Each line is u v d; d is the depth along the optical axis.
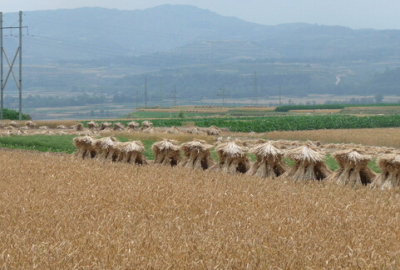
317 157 75.75
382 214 49.53
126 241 37.69
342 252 36.56
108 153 97.50
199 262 33.00
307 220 45.59
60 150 137.62
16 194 56.12
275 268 32.66
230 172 83.19
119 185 62.62
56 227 40.84
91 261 33.31
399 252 36.91
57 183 64.25
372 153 124.44
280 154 79.25
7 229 41.22
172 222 43.62
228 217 46.44
